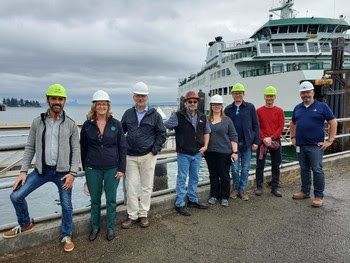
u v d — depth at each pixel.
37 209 8.06
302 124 4.37
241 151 4.57
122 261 2.82
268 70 19.12
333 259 2.80
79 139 3.12
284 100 15.75
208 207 4.19
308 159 4.44
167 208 4.09
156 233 3.40
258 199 4.54
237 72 20.25
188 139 3.89
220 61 23.73
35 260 2.84
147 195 3.57
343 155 7.01
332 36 19.30
